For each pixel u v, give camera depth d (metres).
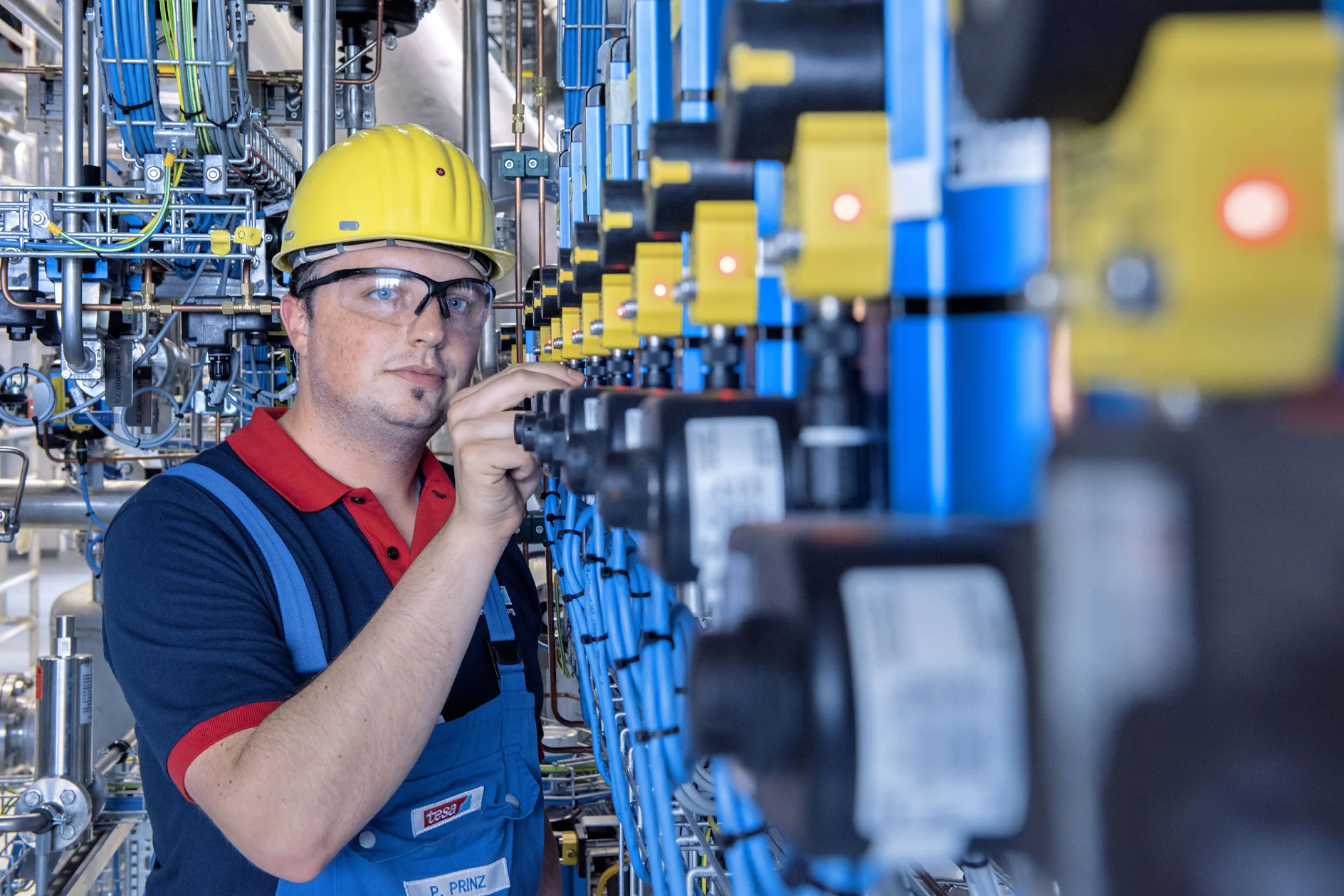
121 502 3.29
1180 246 0.18
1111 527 0.20
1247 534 0.18
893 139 0.35
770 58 0.35
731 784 0.53
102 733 3.35
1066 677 0.21
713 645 0.28
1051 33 0.19
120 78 2.10
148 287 2.26
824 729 0.24
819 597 0.25
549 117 3.65
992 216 0.33
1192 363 0.19
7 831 2.27
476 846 1.33
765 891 0.53
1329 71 0.18
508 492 1.04
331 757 0.98
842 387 0.40
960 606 0.25
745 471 0.43
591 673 1.12
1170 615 0.18
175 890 1.27
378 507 1.43
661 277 0.65
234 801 0.98
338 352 1.47
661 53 0.70
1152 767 0.19
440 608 1.04
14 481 3.27
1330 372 0.18
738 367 0.57
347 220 1.47
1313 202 0.18
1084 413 0.23
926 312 0.35
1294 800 0.17
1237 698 0.18
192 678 1.09
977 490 0.34
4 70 2.99
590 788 2.52
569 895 2.28
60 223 2.20
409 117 3.46
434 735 1.35
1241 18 0.19
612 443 0.59
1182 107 0.18
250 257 2.23
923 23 0.35
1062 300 0.24
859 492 0.40
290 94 3.02
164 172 2.13
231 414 3.00
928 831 0.25
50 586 8.16
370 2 2.67
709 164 0.51
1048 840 0.22
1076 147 0.22
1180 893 0.18
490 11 4.43
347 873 1.24
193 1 2.13
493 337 2.64
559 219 1.40
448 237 1.50
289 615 1.24
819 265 0.35
